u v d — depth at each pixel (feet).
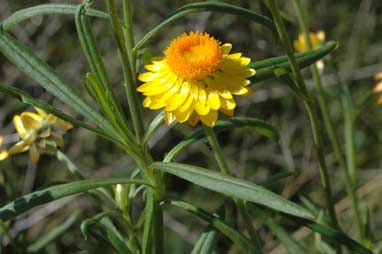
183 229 2.79
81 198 2.68
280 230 1.53
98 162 3.09
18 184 2.93
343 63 3.33
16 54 1.43
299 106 3.25
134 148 1.43
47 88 1.43
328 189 1.57
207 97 1.39
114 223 1.60
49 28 3.27
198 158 3.15
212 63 1.39
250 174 3.17
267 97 3.22
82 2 1.43
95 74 1.40
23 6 3.30
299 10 1.83
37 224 2.69
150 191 1.44
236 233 1.42
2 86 1.39
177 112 1.39
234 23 3.30
